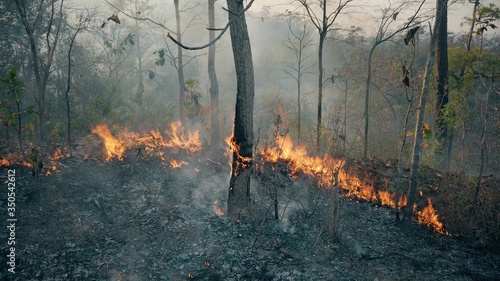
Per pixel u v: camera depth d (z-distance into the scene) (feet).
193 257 18.37
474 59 40.40
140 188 25.45
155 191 25.20
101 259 17.69
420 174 26.99
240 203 22.17
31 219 20.36
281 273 17.28
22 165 26.35
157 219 21.59
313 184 27.22
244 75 20.72
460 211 22.86
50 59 34.42
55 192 23.52
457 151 40.55
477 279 18.22
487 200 23.16
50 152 30.01
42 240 18.70
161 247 19.04
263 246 19.42
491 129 39.11
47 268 16.63
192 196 24.85
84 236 19.49
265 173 27.61
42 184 24.17
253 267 17.62
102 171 27.30
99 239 19.33
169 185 26.25
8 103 27.53
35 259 17.15
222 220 21.89
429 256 20.02
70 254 17.81
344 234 21.59
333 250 19.83
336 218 20.71
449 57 41.96
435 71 38.32
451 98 37.55
